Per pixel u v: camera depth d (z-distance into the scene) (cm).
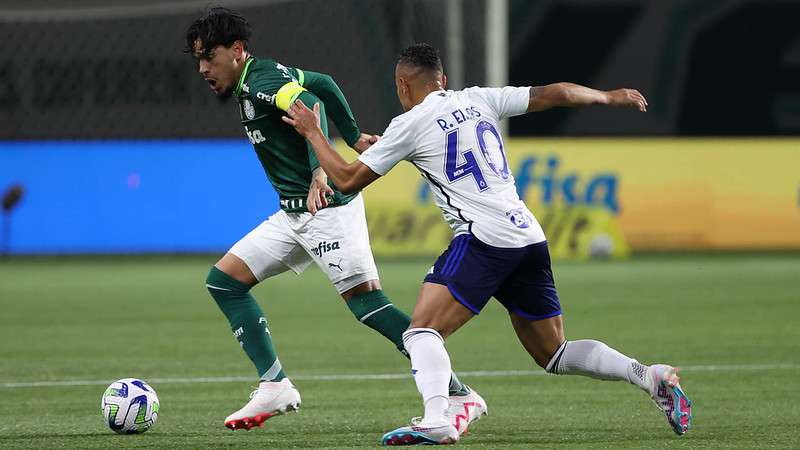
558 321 1758
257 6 6353
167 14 6216
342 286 1881
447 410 1722
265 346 1867
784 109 6612
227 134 6238
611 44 6575
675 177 5881
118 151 5706
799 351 2838
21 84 6166
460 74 5944
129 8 6200
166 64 6219
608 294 4172
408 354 1773
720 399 2161
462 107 1694
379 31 6344
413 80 1717
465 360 2747
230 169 5706
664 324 3378
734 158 5916
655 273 4938
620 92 1711
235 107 6231
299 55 6369
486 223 1656
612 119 6575
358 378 2502
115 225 5681
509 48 6600
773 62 6594
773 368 2572
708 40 6581
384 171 1675
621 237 5700
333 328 3391
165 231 5691
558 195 5772
